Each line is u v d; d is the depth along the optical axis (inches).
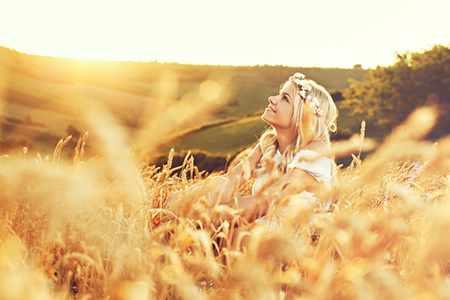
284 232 46.6
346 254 42.6
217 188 74.5
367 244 36.0
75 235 41.6
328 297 34.9
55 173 40.6
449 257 43.6
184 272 40.0
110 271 41.9
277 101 104.3
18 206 45.6
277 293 42.2
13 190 42.3
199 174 90.1
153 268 38.8
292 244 33.1
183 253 41.2
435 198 52.0
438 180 71.7
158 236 44.5
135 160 41.6
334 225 38.8
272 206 51.6
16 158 41.6
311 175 87.0
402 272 43.7
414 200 40.4
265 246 33.8
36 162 50.1
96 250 40.0
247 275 33.3
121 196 45.1
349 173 84.7
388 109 1583.4
